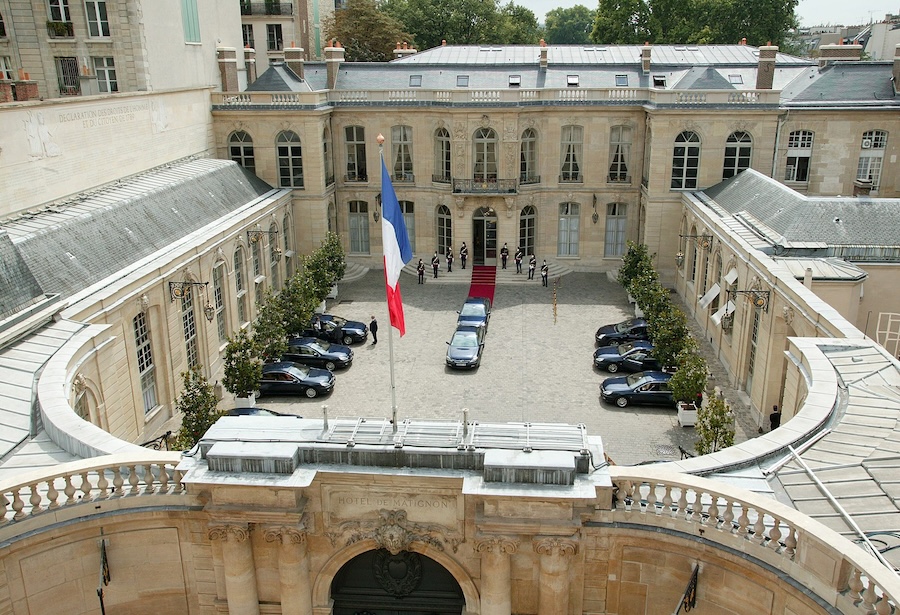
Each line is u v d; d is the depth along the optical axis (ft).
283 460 56.65
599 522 59.06
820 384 79.30
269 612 62.75
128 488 63.26
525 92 188.14
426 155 197.57
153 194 137.59
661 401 127.24
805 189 187.73
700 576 58.65
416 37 341.21
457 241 199.31
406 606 65.00
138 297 110.32
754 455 67.77
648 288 151.94
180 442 97.60
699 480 57.47
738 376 132.46
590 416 125.39
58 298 97.45
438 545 59.82
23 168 115.34
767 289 116.06
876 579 46.03
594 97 189.88
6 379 81.46
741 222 145.69
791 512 53.47
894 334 124.77
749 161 181.68
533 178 197.98
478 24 345.72
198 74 186.80
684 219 182.60
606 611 61.87
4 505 58.70
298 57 192.54
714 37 306.76
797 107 179.73
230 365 126.41
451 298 183.62
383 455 57.47
